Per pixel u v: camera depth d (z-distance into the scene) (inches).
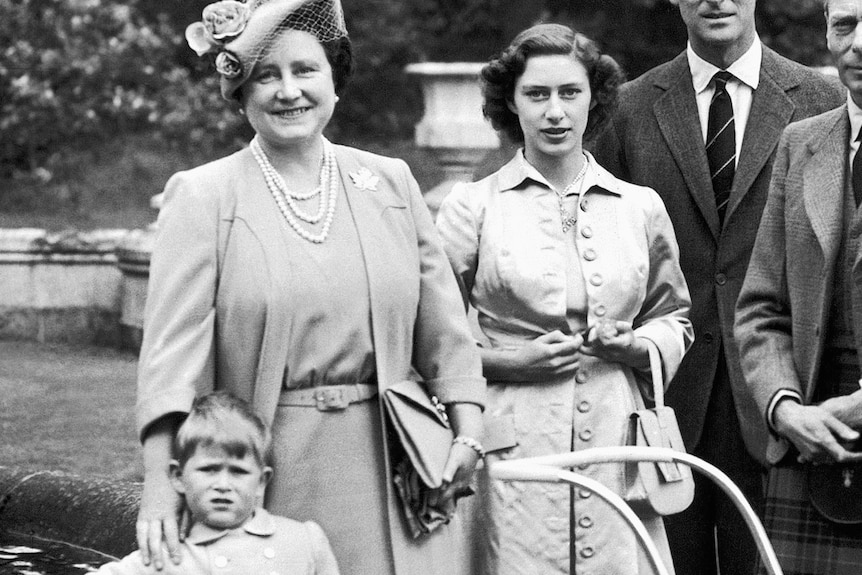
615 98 197.6
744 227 207.3
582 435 185.6
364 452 163.5
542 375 185.3
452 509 166.4
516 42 191.0
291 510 161.3
